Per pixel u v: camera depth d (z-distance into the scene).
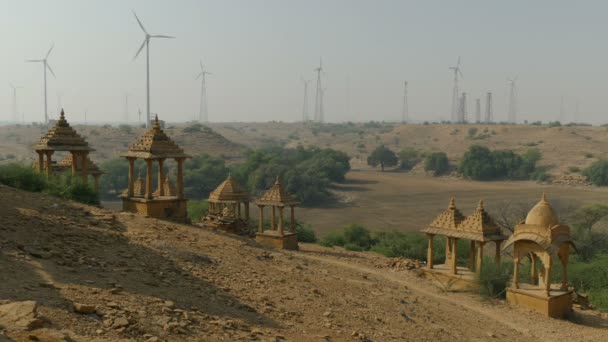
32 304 8.23
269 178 104.44
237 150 161.50
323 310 14.34
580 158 143.25
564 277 22.94
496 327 18.14
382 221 85.44
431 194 112.38
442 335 14.87
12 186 22.11
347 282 19.95
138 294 10.96
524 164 135.50
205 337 9.48
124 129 173.75
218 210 35.25
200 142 159.25
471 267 26.73
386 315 15.61
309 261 24.56
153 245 16.66
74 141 27.70
